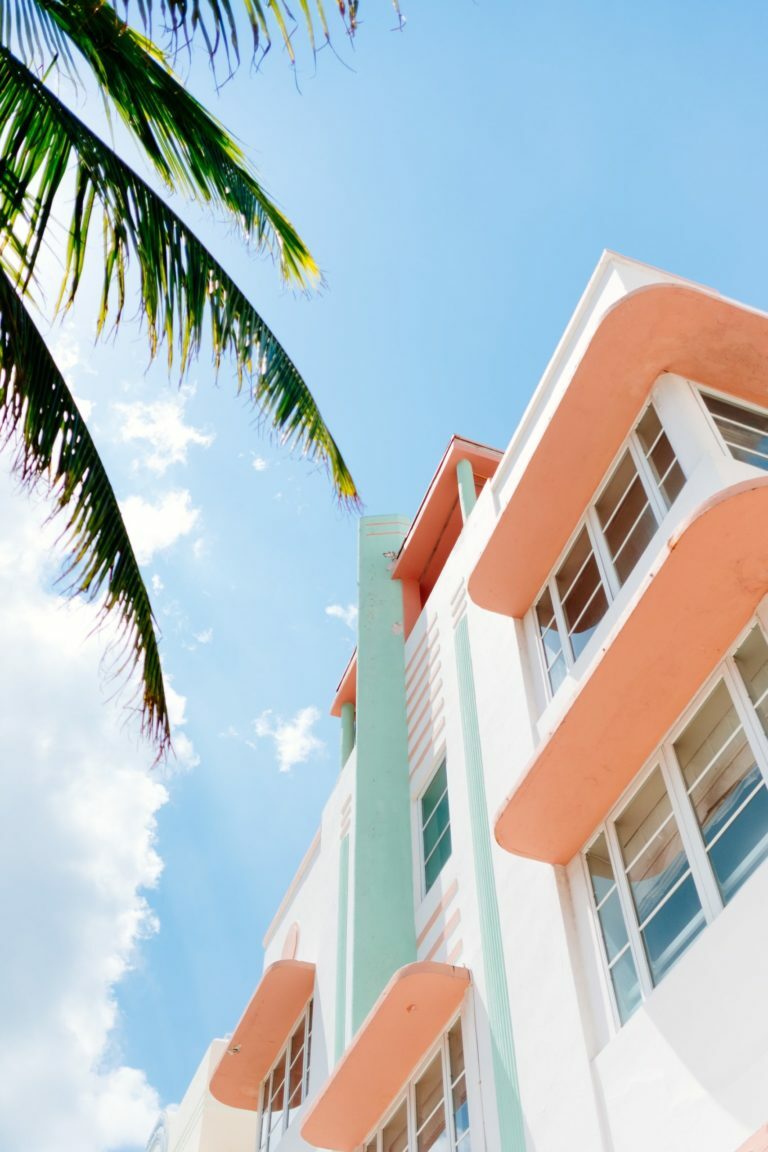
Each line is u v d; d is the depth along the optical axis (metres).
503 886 10.07
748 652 7.73
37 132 6.97
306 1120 10.61
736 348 9.31
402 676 15.04
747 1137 6.07
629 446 9.77
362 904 12.35
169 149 7.65
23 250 6.88
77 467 6.90
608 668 8.01
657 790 8.25
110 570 6.97
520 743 10.55
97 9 7.11
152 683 7.11
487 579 11.03
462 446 16.19
